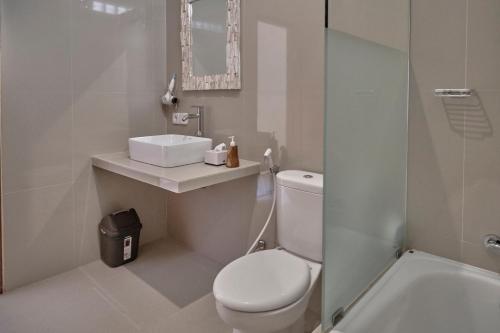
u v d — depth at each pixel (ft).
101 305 6.66
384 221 5.00
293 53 6.23
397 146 5.15
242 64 7.13
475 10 4.69
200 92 8.18
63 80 7.31
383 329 4.34
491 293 4.74
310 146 6.19
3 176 6.72
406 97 5.32
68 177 7.64
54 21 7.06
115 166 7.30
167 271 7.98
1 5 6.35
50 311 6.44
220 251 8.26
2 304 6.61
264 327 4.53
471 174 4.96
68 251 7.86
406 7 5.06
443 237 5.34
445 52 4.98
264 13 6.60
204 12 7.79
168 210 9.62
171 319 6.31
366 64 4.09
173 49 8.81
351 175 4.01
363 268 4.54
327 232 3.63
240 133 7.39
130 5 8.22
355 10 3.78
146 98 8.79
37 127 7.06
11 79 6.61
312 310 6.23
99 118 7.98
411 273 5.06
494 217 4.83
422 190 5.45
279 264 5.45
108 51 7.95
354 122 3.95
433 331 5.00
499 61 4.56
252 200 7.36
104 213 8.39
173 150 6.88
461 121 4.96
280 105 6.55
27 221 7.14
